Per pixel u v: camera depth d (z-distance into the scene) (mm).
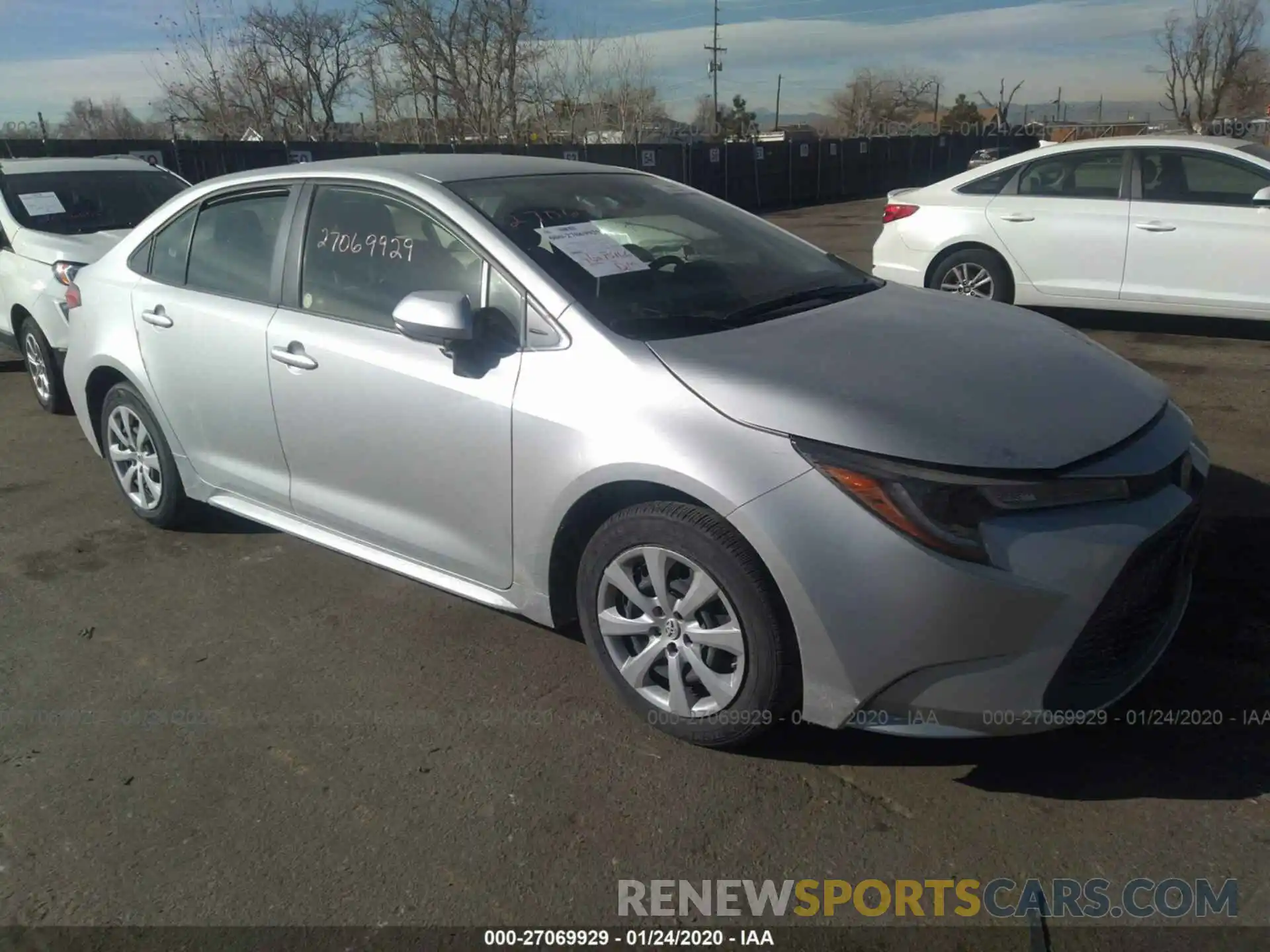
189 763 3064
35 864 2672
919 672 2574
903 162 30484
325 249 3793
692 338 3059
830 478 2580
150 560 4520
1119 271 7578
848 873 2527
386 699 3355
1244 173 7141
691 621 2883
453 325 3041
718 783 2869
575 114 28938
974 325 3375
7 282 7039
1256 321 7965
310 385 3699
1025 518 2525
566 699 3318
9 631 3918
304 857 2658
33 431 6617
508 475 3176
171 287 4355
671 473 2756
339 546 3883
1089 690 2678
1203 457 3125
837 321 3291
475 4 26359
